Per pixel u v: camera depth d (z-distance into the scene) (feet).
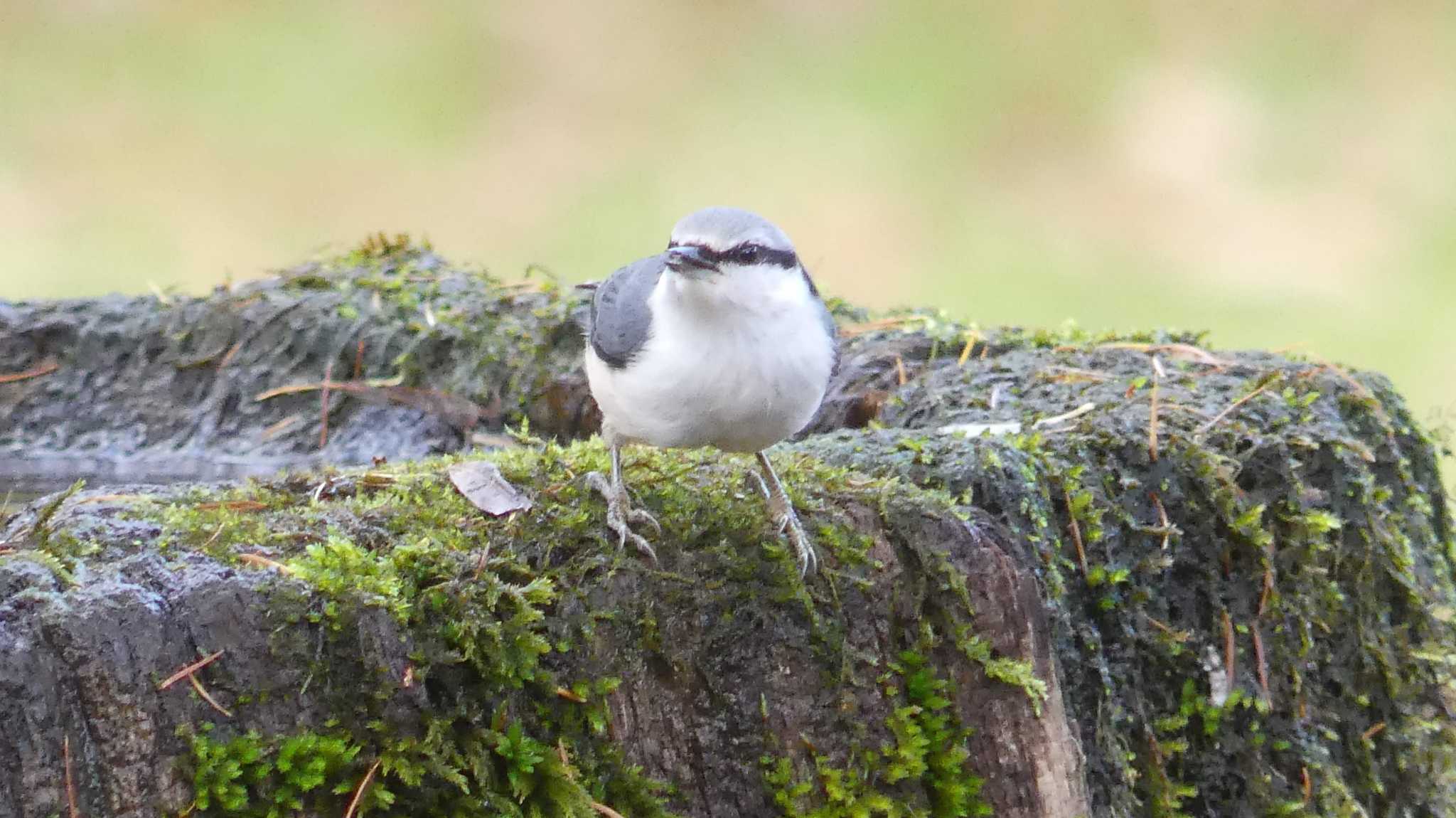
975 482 20.94
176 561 16.15
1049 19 74.79
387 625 16.05
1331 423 24.36
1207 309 55.93
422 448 31.55
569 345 32.14
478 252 59.77
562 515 18.44
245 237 59.67
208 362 32.99
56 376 32.96
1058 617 20.44
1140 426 23.08
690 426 19.62
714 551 18.63
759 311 19.01
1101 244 60.75
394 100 67.77
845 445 22.31
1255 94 69.15
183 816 15.44
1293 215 62.54
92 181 61.46
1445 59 71.41
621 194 63.21
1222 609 22.76
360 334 32.81
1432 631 25.07
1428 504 27.32
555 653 17.57
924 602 19.29
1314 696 23.67
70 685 15.02
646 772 18.15
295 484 18.75
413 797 16.52
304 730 15.90
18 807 14.82
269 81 68.69
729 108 68.54
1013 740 19.29
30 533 16.51
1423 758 24.97
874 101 69.21
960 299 57.26
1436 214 60.90
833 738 18.93
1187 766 22.80
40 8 70.95
